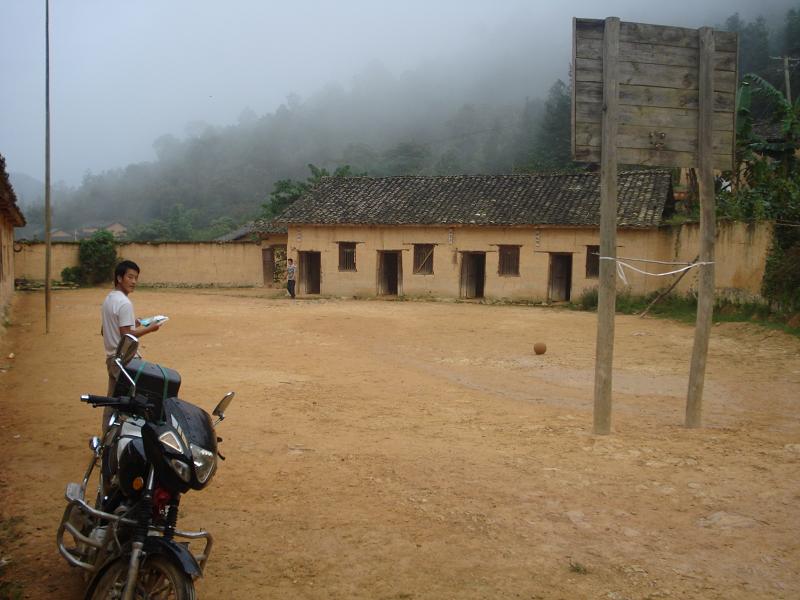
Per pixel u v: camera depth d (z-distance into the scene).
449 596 4.14
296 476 6.38
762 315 18.19
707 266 8.26
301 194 47.16
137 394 3.94
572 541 4.92
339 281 33.41
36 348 15.10
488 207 31.16
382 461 6.83
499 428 8.25
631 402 10.09
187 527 5.19
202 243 41.94
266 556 4.70
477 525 5.21
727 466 6.61
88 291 36.25
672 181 33.09
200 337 17.17
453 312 24.95
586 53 8.02
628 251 27.30
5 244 24.50
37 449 7.26
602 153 8.03
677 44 8.29
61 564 4.60
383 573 4.45
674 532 5.07
